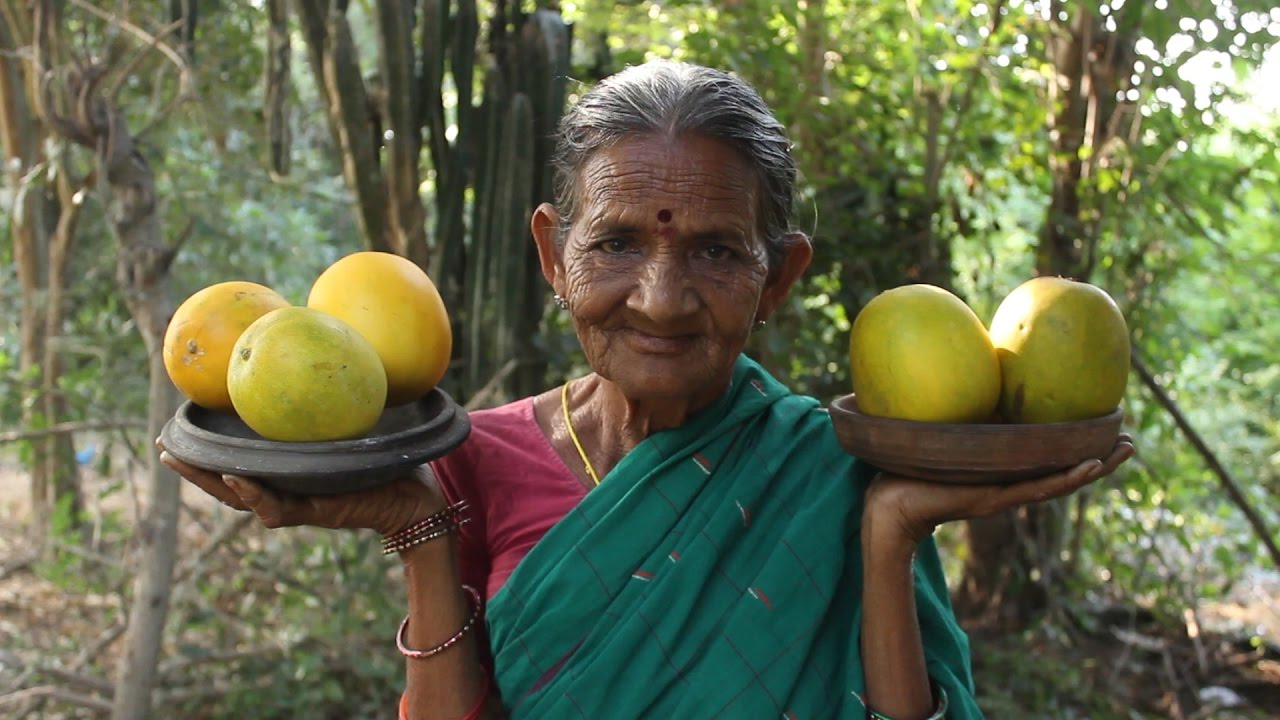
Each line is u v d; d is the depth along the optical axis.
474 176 3.59
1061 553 4.73
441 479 1.52
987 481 1.21
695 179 1.23
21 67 4.78
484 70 3.57
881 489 1.30
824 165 4.02
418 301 1.36
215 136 4.89
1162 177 3.97
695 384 1.29
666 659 1.32
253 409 1.18
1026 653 4.19
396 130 3.28
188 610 3.70
